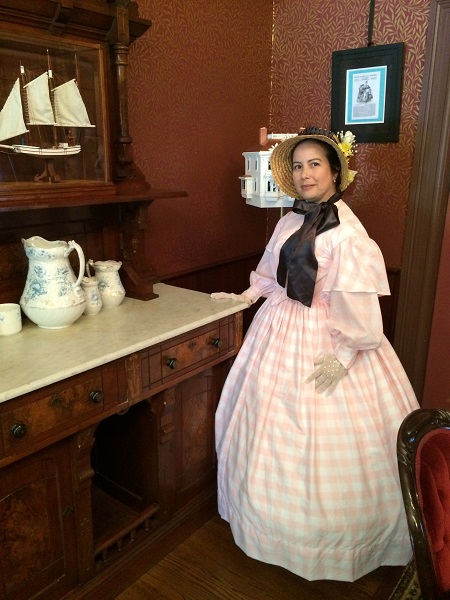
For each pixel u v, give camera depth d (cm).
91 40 155
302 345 159
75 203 144
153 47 195
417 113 221
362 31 228
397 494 154
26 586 134
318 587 164
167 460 171
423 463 96
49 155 147
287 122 261
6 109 138
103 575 154
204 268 239
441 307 247
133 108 193
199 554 178
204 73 219
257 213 270
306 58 247
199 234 235
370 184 241
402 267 240
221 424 182
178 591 162
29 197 139
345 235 152
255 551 160
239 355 179
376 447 153
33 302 146
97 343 140
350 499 150
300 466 151
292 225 170
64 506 139
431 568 85
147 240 211
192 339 163
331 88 241
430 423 101
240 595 161
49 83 145
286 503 151
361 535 151
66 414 128
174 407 169
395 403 159
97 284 163
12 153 140
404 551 158
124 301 179
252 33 241
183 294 190
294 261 157
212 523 193
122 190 170
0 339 143
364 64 227
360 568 155
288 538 152
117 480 187
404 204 234
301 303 160
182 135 216
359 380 157
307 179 158
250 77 246
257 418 161
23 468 126
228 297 184
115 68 162
